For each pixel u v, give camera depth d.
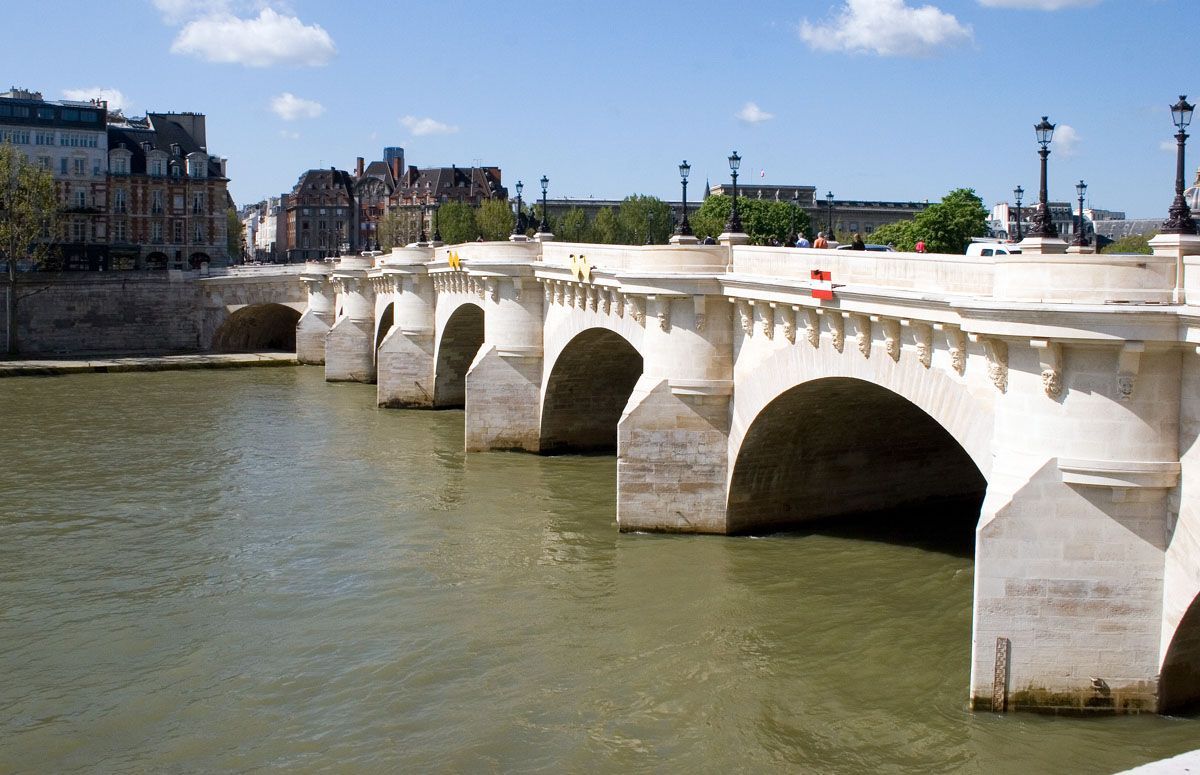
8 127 141.88
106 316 114.81
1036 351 23.64
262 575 38.69
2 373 95.62
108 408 77.69
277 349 121.12
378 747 26.03
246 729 27.12
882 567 37.19
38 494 50.84
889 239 116.75
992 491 24.30
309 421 72.56
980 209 102.12
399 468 56.19
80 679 30.16
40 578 38.59
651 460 41.50
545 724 26.92
